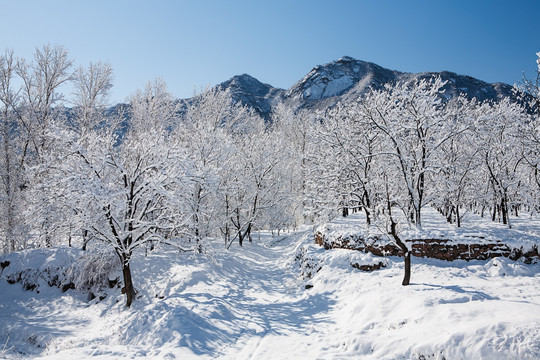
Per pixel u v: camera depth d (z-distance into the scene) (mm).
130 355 9695
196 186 24625
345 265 18344
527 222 22688
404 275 14875
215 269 21406
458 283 13602
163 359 9289
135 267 21188
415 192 20328
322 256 20328
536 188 22312
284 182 37281
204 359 9664
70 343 12758
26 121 26750
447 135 20188
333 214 25891
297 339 11492
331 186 24250
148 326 12438
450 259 16828
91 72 29797
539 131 18156
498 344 7336
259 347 10852
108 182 18625
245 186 31688
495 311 8977
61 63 27750
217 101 37844
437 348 8031
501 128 22219
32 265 22078
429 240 17453
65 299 19781
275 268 25359
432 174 20875
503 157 22031
